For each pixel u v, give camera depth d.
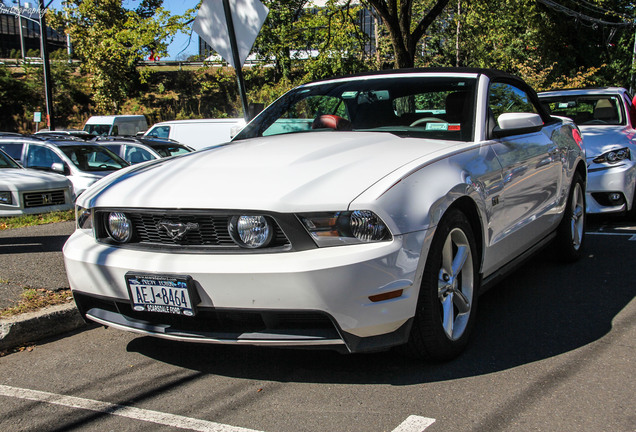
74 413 2.84
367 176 3.01
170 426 2.67
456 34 31.02
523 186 4.18
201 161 3.52
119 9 23.25
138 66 48.41
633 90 29.27
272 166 3.22
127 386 3.14
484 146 3.76
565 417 2.65
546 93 9.18
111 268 3.09
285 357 3.46
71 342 3.88
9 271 5.17
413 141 3.67
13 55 69.00
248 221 2.85
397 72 4.60
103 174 11.64
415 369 3.23
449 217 3.20
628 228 7.41
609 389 2.94
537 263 5.67
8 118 49.06
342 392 2.97
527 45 30.58
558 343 3.59
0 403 2.98
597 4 29.11
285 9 23.58
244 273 2.78
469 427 2.58
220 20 6.32
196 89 49.59
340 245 2.79
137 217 3.16
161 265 2.94
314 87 4.81
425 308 3.04
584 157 5.68
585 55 30.42
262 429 2.62
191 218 2.99
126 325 3.17
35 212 9.92
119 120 27.91
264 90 33.06
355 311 2.77
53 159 11.76
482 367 3.24
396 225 2.84
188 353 3.59
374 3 13.42
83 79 53.22
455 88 4.18
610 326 3.87
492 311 4.26
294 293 2.74
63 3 23.94
